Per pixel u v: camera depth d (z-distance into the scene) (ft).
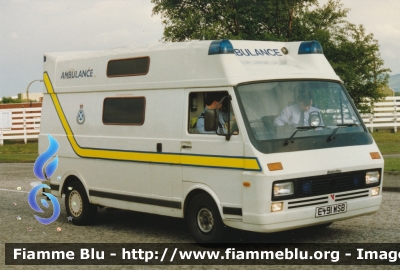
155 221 36.45
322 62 29.94
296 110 27.48
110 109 33.45
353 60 75.20
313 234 30.32
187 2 85.30
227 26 80.64
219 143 27.07
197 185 28.12
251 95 26.89
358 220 33.40
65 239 31.86
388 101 106.63
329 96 28.84
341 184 27.14
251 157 25.63
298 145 26.37
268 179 25.13
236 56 27.73
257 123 26.32
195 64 28.71
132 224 35.60
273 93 27.35
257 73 27.63
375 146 28.99
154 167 30.42
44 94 38.55
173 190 29.55
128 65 32.55
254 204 25.45
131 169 31.83
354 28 75.87
